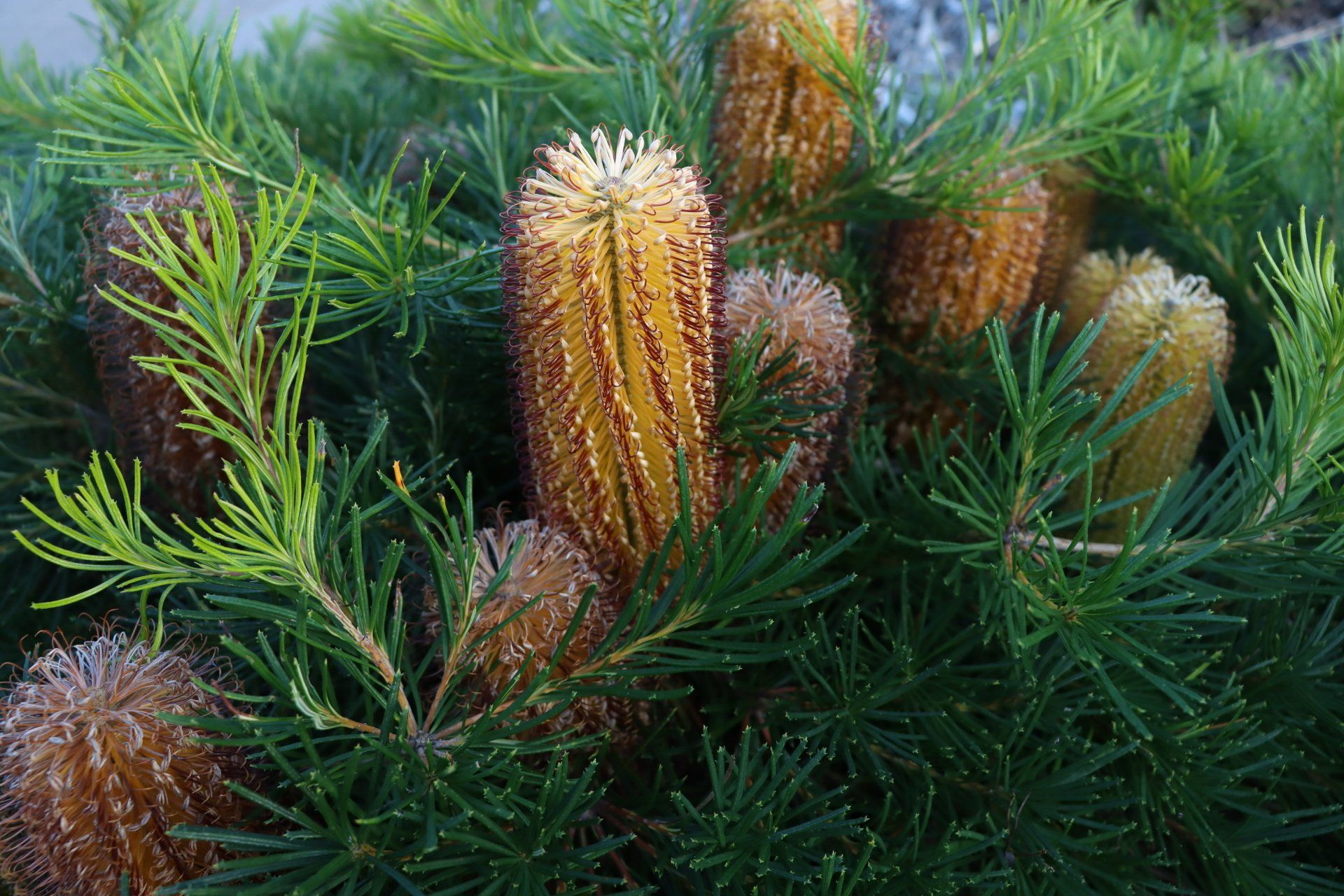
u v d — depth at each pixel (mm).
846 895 457
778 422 509
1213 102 761
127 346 535
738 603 441
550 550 471
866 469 576
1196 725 494
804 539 562
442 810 438
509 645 461
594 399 459
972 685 514
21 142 684
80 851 430
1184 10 813
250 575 413
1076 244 776
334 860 412
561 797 440
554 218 433
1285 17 1099
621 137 447
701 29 651
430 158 750
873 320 664
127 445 579
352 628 426
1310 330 479
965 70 660
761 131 617
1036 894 478
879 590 567
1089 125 648
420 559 530
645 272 437
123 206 527
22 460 585
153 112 527
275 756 405
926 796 504
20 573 587
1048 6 633
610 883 464
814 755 464
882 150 622
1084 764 484
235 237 383
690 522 433
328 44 1000
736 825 458
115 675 436
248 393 399
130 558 393
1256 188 745
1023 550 481
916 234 642
